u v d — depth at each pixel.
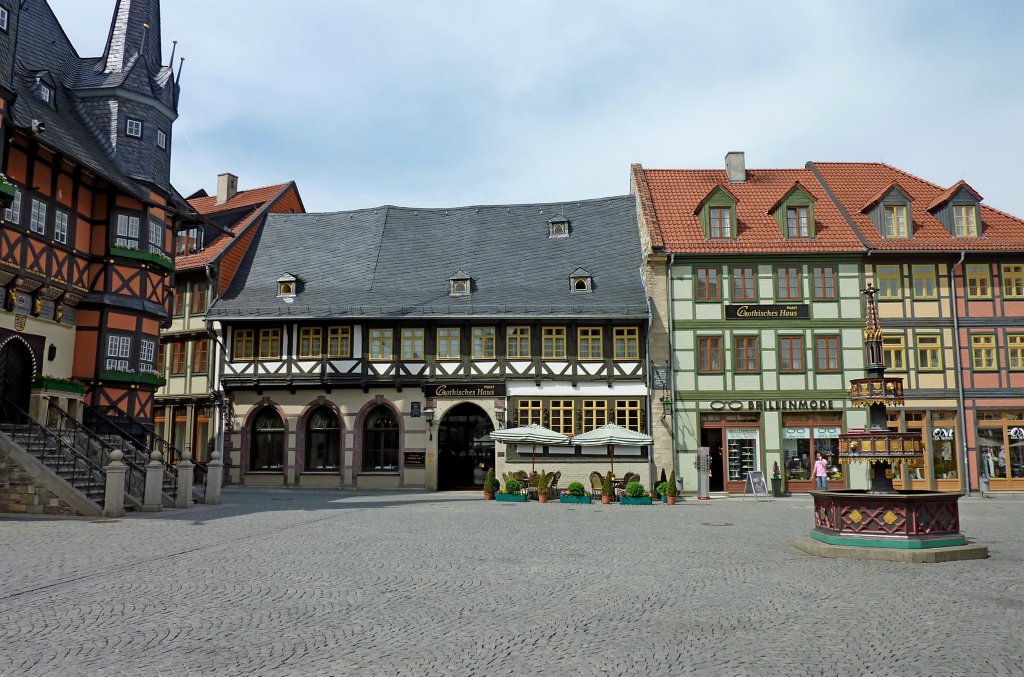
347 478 29.72
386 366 29.73
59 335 22.09
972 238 29.64
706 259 29.33
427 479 29.20
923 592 9.14
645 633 7.20
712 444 28.84
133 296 23.89
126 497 18.47
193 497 21.56
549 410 29.09
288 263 32.94
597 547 12.85
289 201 38.97
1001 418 28.78
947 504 12.10
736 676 5.96
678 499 24.66
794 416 28.86
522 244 32.81
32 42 24.39
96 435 20.19
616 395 29.00
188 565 10.57
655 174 33.50
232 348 30.78
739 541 13.78
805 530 15.65
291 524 15.77
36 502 17.17
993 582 9.78
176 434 32.69
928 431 28.66
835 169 33.75
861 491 13.39
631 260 31.41
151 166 24.83
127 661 6.20
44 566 10.31
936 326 29.09
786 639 7.01
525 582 9.61
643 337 29.30
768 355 28.89
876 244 29.28
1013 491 28.36
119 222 23.72
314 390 30.39
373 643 6.79
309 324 30.30
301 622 7.49
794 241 29.58
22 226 20.25
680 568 10.77
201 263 31.73
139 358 23.95
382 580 9.63
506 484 24.30
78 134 23.36
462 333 29.70
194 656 6.35
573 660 6.33
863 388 13.15
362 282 31.33
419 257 32.50
